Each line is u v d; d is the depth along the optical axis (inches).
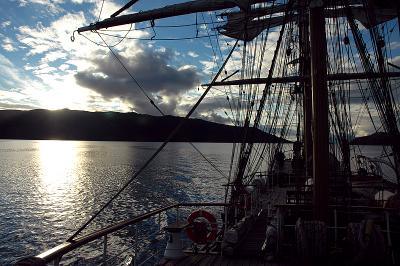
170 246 398.0
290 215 406.9
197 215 441.4
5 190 3117.6
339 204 419.2
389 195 448.1
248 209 586.6
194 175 4079.7
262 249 398.3
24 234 1761.8
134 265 353.4
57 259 213.8
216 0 541.0
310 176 703.1
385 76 492.1
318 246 354.3
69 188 3206.2
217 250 453.7
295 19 839.1
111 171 4613.7
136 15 576.1
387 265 339.0
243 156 656.4
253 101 692.7
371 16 512.1
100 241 1552.7
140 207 2310.5
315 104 376.8
